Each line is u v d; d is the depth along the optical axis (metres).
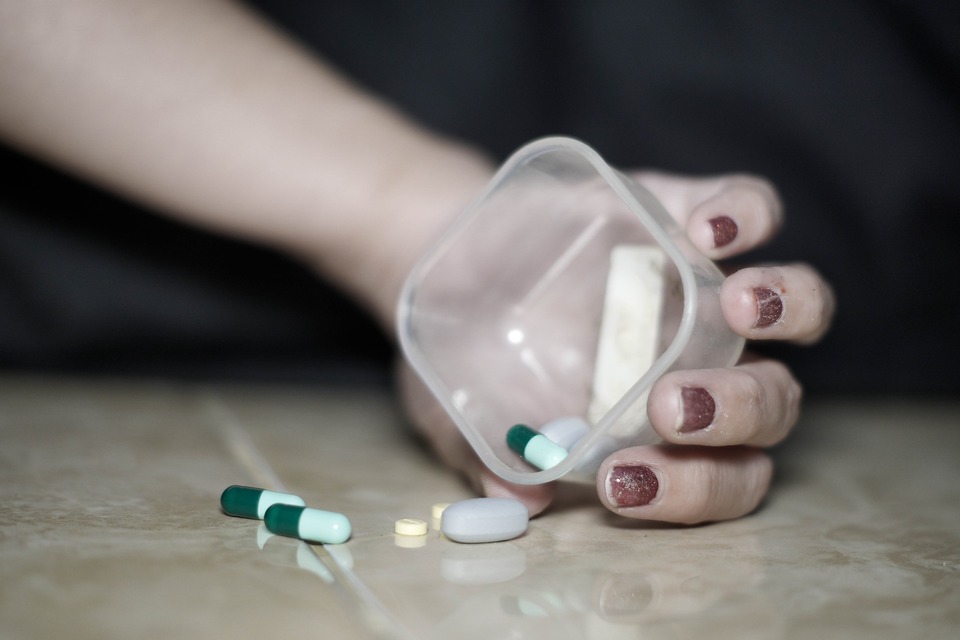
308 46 2.21
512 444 1.00
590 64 2.23
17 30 1.34
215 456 1.30
